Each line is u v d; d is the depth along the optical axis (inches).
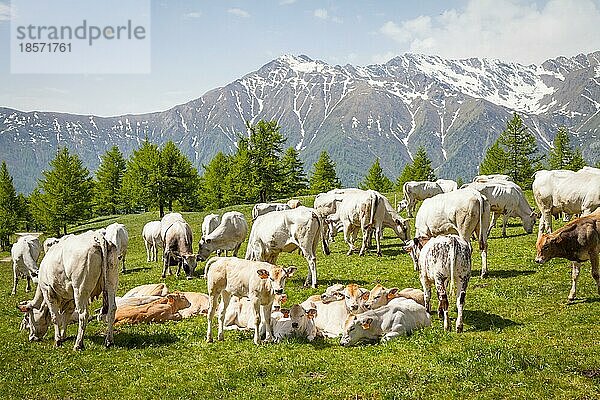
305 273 853.8
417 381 392.2
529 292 622.5
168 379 426.9
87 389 415.2
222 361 463.8
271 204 1502.2
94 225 2706.7
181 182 2564.0
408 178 3179.1
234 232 996.6
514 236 1074.1
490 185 1075.9
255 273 506.6
